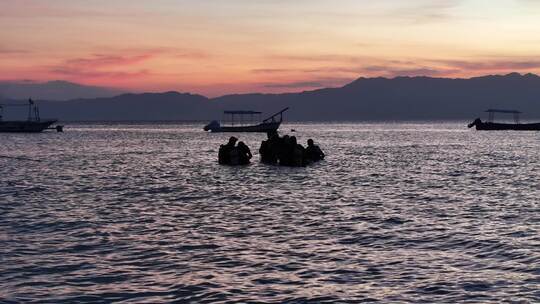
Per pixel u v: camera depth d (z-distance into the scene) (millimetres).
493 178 47312
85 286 16328
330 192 38156
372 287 16188
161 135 184375
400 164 63688
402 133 198625
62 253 20078
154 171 55781
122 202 33312
